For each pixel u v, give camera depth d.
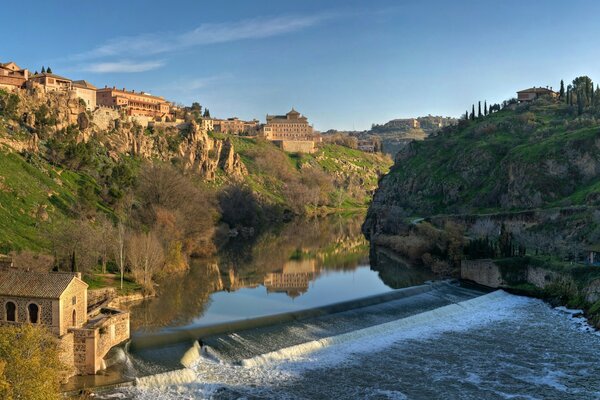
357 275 141.00
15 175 139.25
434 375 73.69
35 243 116.56
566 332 92.31
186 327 86.62
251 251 180.75
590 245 125.38
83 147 177.75
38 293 68.56
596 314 96.69
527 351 83.06
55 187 149.00
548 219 149.12
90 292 97.94
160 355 75.81
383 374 73.75
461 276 134.12
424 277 138.00
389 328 92.56
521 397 67.19
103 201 160.75
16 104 177.50
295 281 131.75
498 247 136.88
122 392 65.19
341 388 69.06
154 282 121.88
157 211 143.38
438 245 153.25
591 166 175.88
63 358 66.94
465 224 177.00
